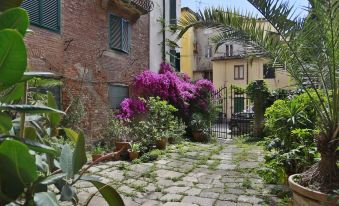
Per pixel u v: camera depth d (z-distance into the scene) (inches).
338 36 150.2
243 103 770.2
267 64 189.9
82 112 325.4
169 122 422.6
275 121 227.8
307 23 154.1
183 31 189.0
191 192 213.0
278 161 209.9
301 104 216.2
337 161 171.0
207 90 523.2
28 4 287.0
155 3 529.3
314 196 139.6
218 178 247.9
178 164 293.3
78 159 68.0
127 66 447.5
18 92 68.7
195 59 1086.4
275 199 197.3
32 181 59.4
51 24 313.7
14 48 50.1
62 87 321.1
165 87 471.8
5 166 57.0
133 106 417.7
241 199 198.7
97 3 383.6
